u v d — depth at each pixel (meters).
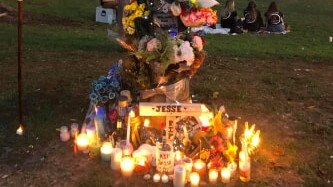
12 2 8.61
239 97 3.71
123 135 2.79
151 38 2.72
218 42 6.38
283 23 7.88
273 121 3.32
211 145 2.68
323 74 4.61
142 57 2.70
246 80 4.20
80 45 5.32
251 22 7.77
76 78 4.00
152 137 2.76
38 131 2.99
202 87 3.86
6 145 2.85
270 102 3.67
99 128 2.84
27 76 4.00
